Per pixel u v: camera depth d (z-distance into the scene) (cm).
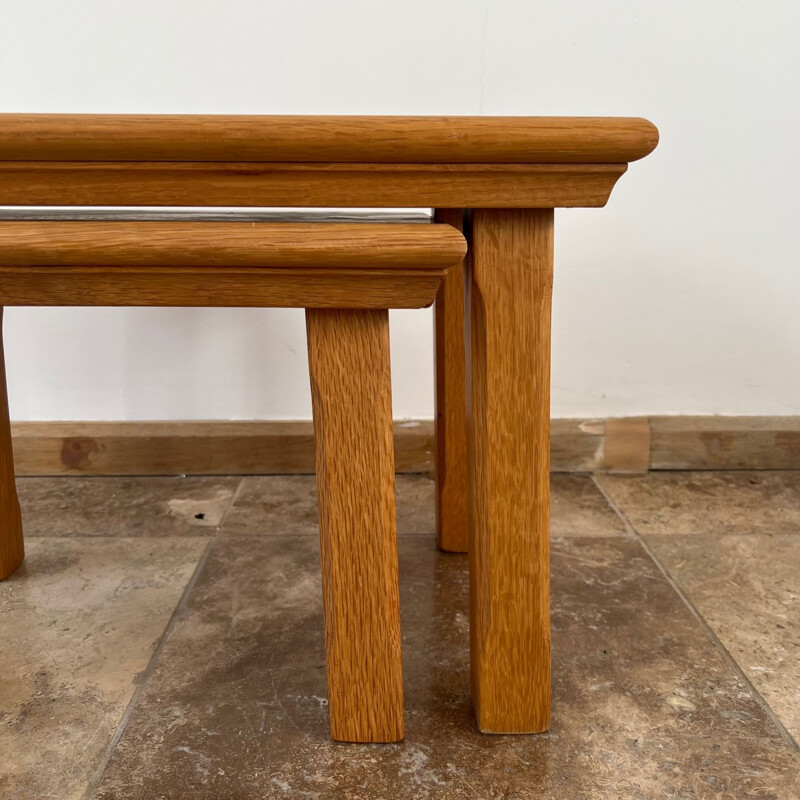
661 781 76
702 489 155
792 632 103
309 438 162
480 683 82
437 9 146
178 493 153
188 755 80
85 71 148
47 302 68
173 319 160
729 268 159
